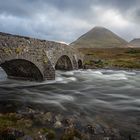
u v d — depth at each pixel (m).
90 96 15.83
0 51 12.83
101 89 19.17
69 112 11.29
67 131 8.42
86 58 53.16
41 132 8.06
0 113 10.20
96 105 13.15
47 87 18.25
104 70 42.38
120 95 16.75
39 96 14.82
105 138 8.23
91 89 18.92
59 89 17.83
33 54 17.03
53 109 11.69
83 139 7.95
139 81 26.25
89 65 47.81
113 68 47.00
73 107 12.33
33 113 10.55
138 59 68.00
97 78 28.14
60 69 35.88
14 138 7.20
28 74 19.44
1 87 17.44
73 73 32.50
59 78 24.56
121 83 23.91
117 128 9.35
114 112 11.84
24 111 10.86
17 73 20.23
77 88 19.02
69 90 17.73
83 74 32.25
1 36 12.92
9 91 16.02
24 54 15.50
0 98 13.59
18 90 16.50
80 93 16.77
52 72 19.94
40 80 18.94
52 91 16.83
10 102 12.64
